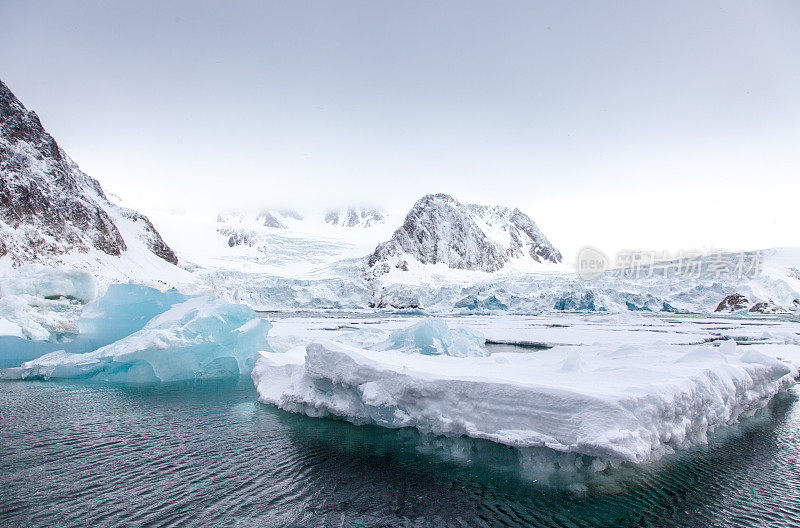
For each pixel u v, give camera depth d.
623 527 6.08
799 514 6.39
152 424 11.15
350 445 9.27
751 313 78.50
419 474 7.82
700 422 8.88
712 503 6.70
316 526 6.14
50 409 12.77
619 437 6.49
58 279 31.34
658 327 44.78
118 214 88.50
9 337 21.69
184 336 17.23
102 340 21.69
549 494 7.00
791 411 12.14
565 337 33.31
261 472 8.02
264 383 13.49
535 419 7.50
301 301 107.81
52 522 6.27
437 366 10.59
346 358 10.52
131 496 7.10
